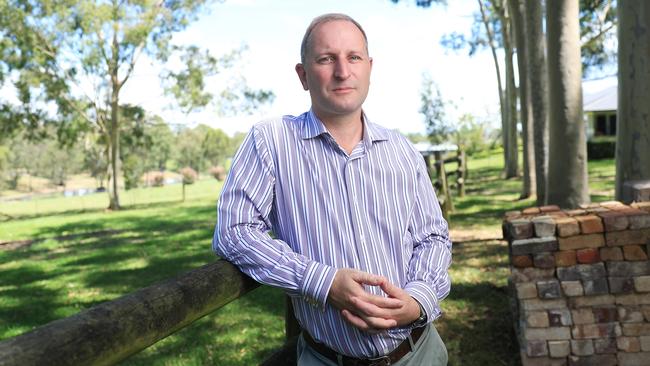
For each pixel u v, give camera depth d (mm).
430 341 1905
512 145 25359
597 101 40094
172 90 26344
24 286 8594
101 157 54312
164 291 1338
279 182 1755
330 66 1735
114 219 20203
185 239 12695
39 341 969
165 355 5113
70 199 41500
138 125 28875
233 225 1697
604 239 3826
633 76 6289
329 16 1793
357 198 1754
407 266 1833
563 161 10125
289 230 1754
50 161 75812
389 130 1929
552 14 10070
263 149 1760
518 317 4312
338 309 1656
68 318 1076
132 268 9508
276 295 6914
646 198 4680
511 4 16484
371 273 1732
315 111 1795
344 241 1725
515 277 3953
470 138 48219
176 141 74000
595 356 3854
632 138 6359
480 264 7738
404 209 1821
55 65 25125
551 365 3895
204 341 5434
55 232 17109
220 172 55188
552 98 10195
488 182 23562
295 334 2398
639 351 3805
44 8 23359
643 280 3779
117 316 1155
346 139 1806
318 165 1753
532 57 12711
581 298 3873
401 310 1663
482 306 5785
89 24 23688
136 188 48812
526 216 4367
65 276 9211
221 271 1620
